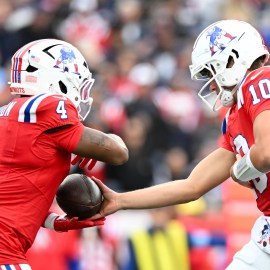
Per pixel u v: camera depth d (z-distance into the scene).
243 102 16.84
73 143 16.86
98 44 43.84
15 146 16.81
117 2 46.41
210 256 28.69
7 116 17.03
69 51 17.41
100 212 18.19
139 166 33.44
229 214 27.12
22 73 17.27
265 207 17.53
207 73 17.78
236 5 47.66
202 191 18.53
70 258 28.03
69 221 17.84
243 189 26.97
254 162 16.27
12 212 16.75
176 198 18.44
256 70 16.88
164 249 28.42
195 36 45.00
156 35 44.28
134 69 41.31
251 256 17.70
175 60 42.47
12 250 16.70
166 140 37.62
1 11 44.06
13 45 42.16
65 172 17.22
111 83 40.19
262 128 16.14
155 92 40.50
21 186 16.81
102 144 17.03
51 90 17.25
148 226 28.70
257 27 47.06
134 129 34.03
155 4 46.66
